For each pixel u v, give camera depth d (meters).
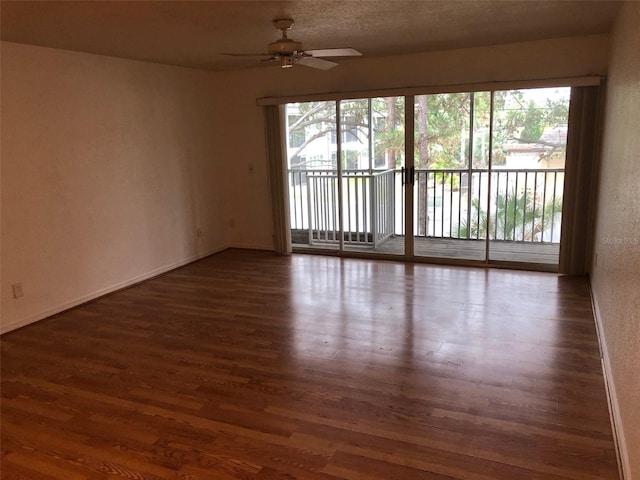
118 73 4.67
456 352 3.22
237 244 6.44
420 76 5.04
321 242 6.54
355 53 3.44
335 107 5.71
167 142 5.34
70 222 4.27
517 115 5.42
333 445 2.32
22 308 3.91
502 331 3.53
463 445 2.28
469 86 4.82
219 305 4.30
